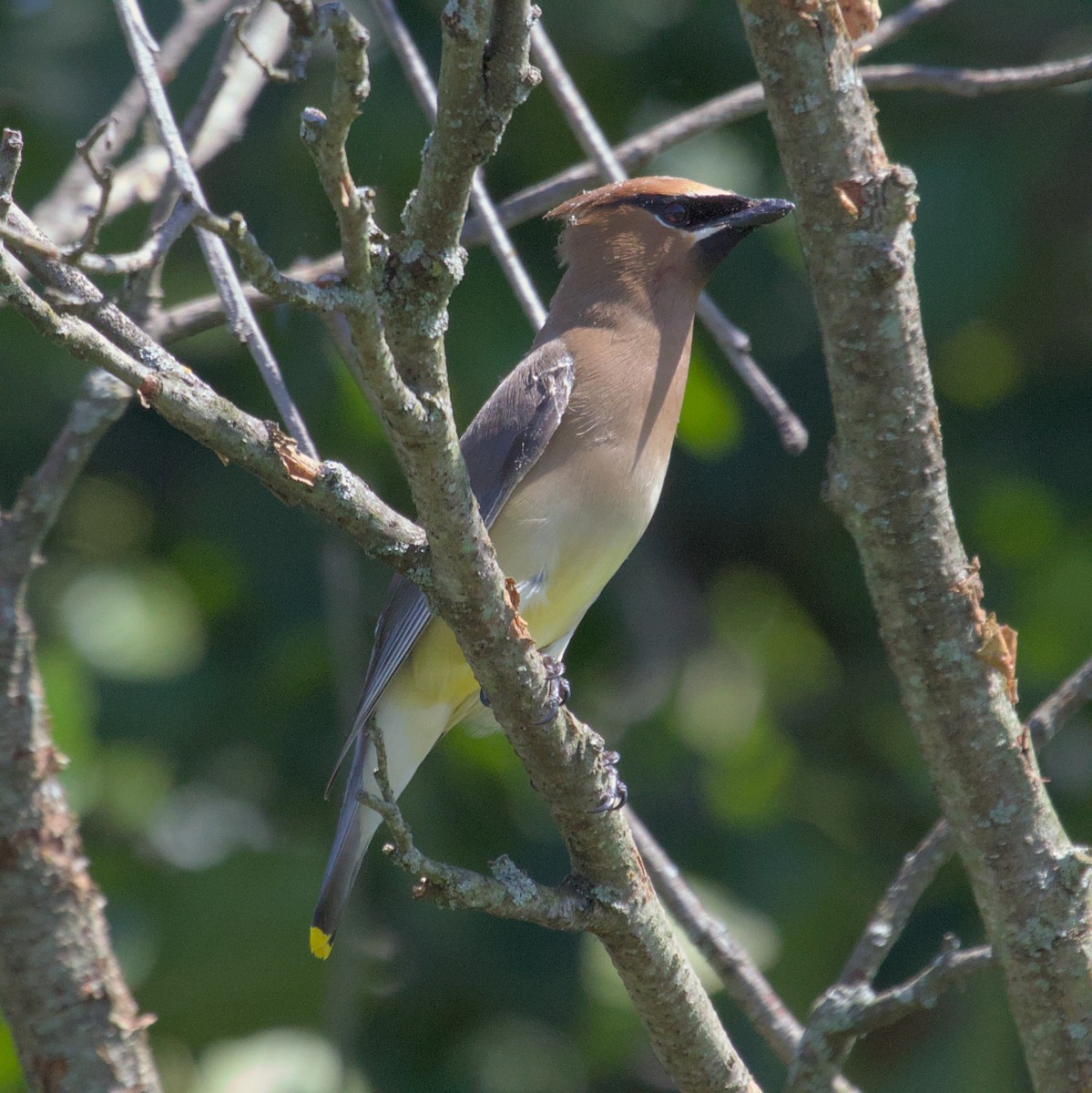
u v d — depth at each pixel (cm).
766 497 1239
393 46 829
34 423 1166
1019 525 1209
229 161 1108
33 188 1102
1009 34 1162
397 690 860
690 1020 638
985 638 599
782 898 1100
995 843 606
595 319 853
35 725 699
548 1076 1097
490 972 1094
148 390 514
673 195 876
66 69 1106
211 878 1012
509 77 472
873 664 1241
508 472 815
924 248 1119
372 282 470
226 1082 964
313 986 995
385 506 559
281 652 1144
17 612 704
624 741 1163
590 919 611
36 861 689
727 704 1195
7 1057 887
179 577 1202
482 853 1113
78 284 541
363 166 1082
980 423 1222
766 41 570
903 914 665
